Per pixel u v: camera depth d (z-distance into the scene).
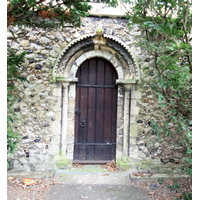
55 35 3.29
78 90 3.57
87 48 3.39
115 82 3.60
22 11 2.20
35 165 3.31
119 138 3.53
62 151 3.39
